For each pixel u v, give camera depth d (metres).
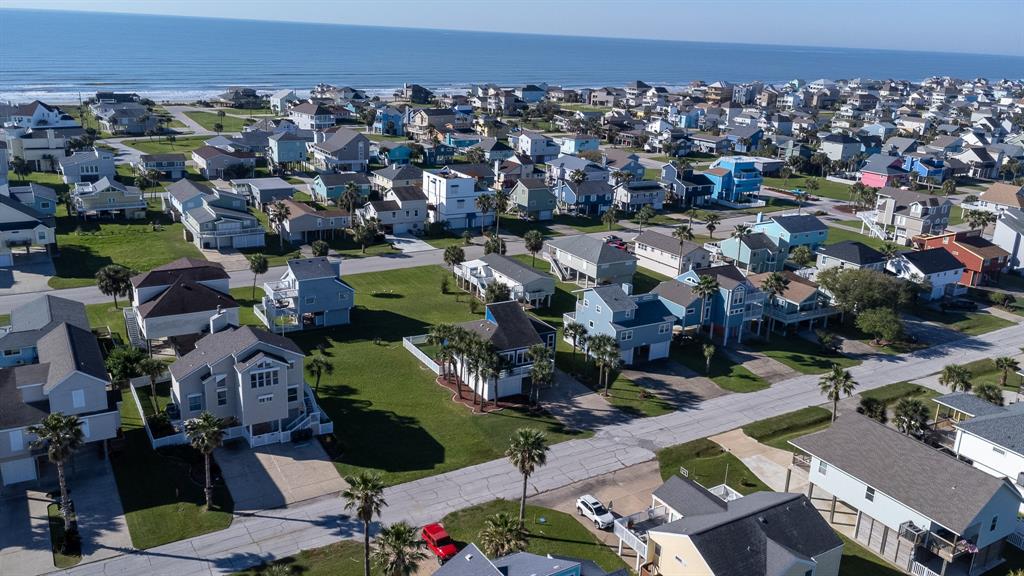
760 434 70.62
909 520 51.78
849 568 52.16
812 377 84.44
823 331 98.00
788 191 190.25
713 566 44.09
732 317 91.50
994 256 121.31
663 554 48.41
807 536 48.22
